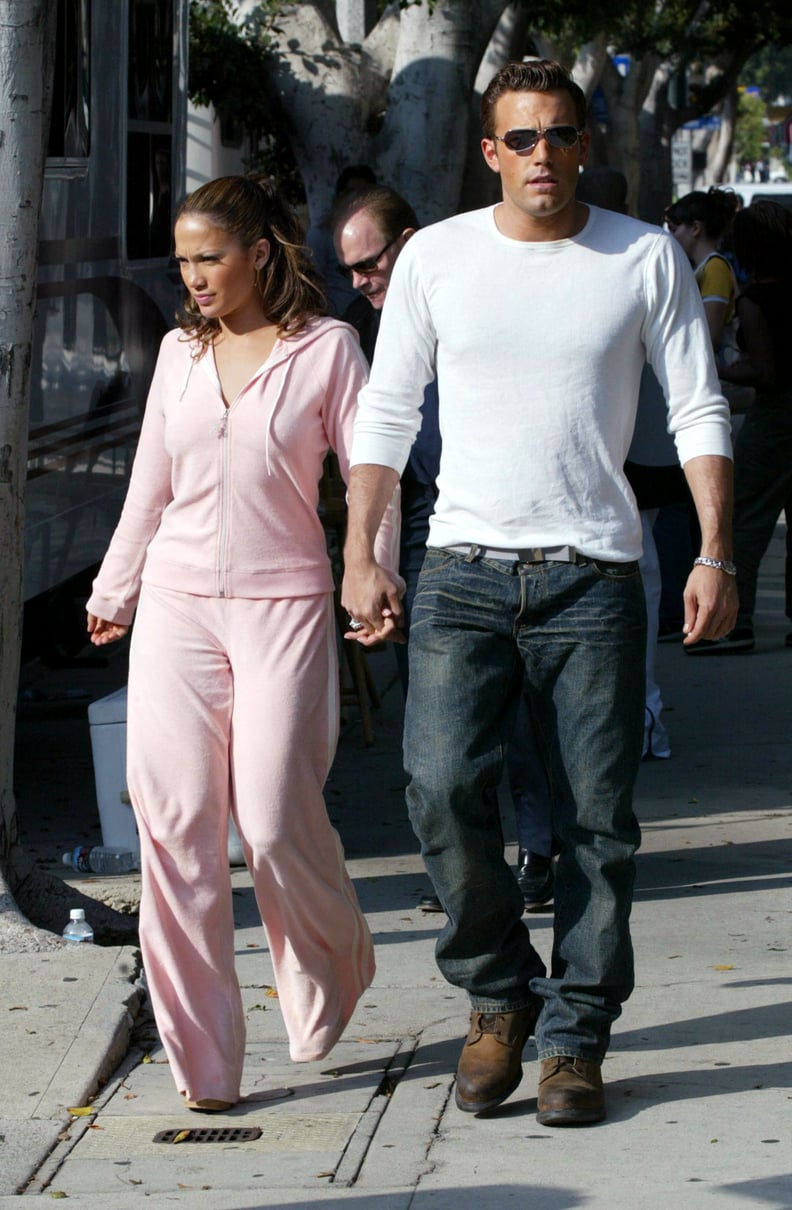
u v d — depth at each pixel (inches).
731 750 403.2
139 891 300.5
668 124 1831.9
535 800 287.7
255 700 205.8
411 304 198.7
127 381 431.5
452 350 194.5
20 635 283.0
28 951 262.2
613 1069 221.9
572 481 193.3
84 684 506.0
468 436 195.8
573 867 202.5
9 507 276.7
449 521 199.0
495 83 192.1
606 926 202.1
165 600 209.2
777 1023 236.5
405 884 309.0
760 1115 206.5
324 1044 217.5
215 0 778.2
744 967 260.7
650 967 261.4
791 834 336.5
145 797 206.7
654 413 350.0
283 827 204.5
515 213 193.0
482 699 199.2
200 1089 210.2
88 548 407.5
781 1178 189.3
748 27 1643.7
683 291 194.9
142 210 445.7
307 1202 186.9
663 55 1499.8
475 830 201.6
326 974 215.3
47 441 374.6
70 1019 236.1
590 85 1435.8
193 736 206.1
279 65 756.0
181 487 209.9
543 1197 186.5
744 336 489.7
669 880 308.2
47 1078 219.5
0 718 280.4
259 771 204.2
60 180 381.7
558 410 192.1
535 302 191.6
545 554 194.1
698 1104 210.1
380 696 466.9
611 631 195.2
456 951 207.2
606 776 198.2
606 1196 186.2
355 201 277.9
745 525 509.0
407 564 271.3
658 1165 193.8
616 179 358.6
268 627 206.7
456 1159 197.0
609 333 191.6
